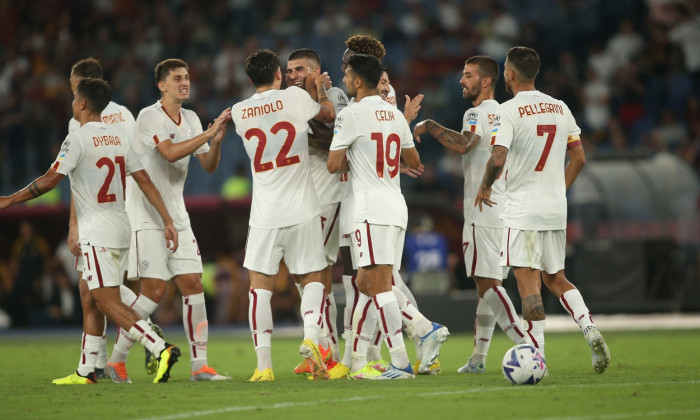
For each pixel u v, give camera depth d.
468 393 22.48
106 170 27.77
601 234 62.00
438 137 29.03
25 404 22.33
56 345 49.50
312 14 97.88
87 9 101.81
